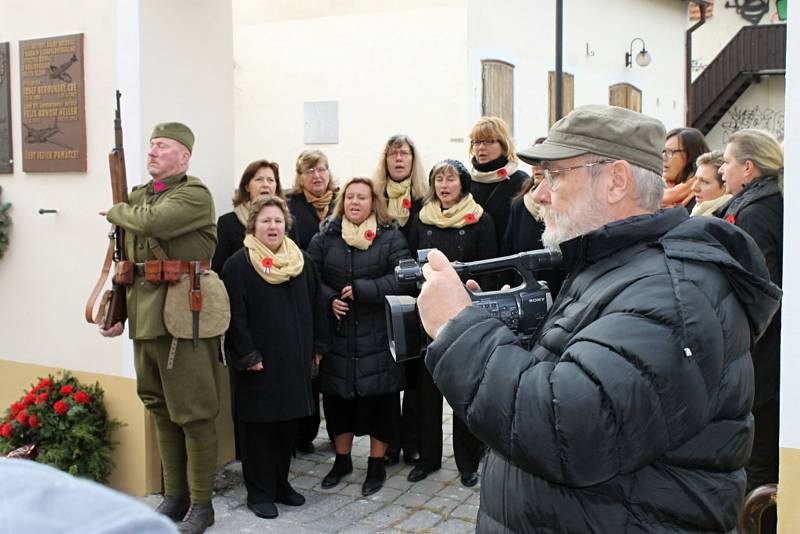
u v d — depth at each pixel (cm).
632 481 147
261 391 384
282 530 374
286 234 416
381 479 423
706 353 141
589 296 156
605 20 1149
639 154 165
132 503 66
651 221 160
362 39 824
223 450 457
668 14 1389
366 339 416
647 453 139
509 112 863
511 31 863
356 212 423
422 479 437
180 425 367
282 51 868
